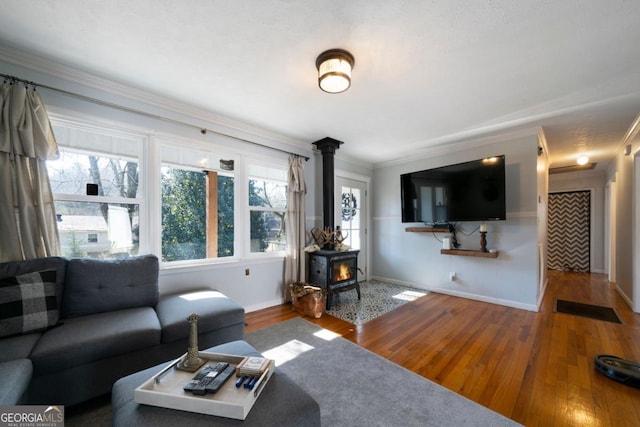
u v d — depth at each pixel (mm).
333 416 1461
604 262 5648
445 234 3967
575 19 1502
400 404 1562
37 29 1616
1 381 1094
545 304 3457
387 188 4895
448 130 3340
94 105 2178
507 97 2461
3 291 1529
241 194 3172
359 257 4836
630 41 1676
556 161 4789
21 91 1812
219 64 1980
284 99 2529
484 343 2350
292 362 2025
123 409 994
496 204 3240
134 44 1763
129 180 2428
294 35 1664
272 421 938
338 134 3516
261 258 3316
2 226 1738
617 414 1470
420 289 4270
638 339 2400
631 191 3350
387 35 1652
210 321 1948
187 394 1017
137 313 1894
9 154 1762
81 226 2197
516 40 1690
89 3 1417
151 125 2479
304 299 3039
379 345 2312
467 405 1552
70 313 1795
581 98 2471
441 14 1476
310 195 3955
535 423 1411
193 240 2906
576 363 2000
